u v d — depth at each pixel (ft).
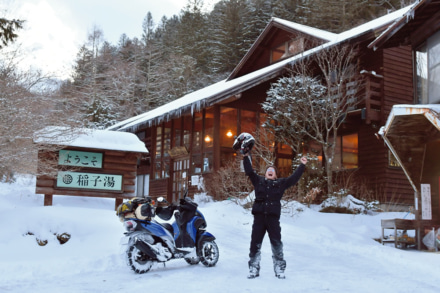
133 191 34.58
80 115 32.86
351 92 58.44
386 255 28.02
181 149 68.90
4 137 27.12
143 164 82.12
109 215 29.48
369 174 58.59
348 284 17.56
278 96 56.24
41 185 31.76
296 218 43.32
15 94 27.99
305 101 54.70
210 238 22.20
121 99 146.51
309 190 54.54
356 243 33.17
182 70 156.25
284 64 60.80
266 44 77.82
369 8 124.47
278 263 18.61
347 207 50.49
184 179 68.54
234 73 82.74
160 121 66.54
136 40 182.39
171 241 20.95
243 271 20.58
